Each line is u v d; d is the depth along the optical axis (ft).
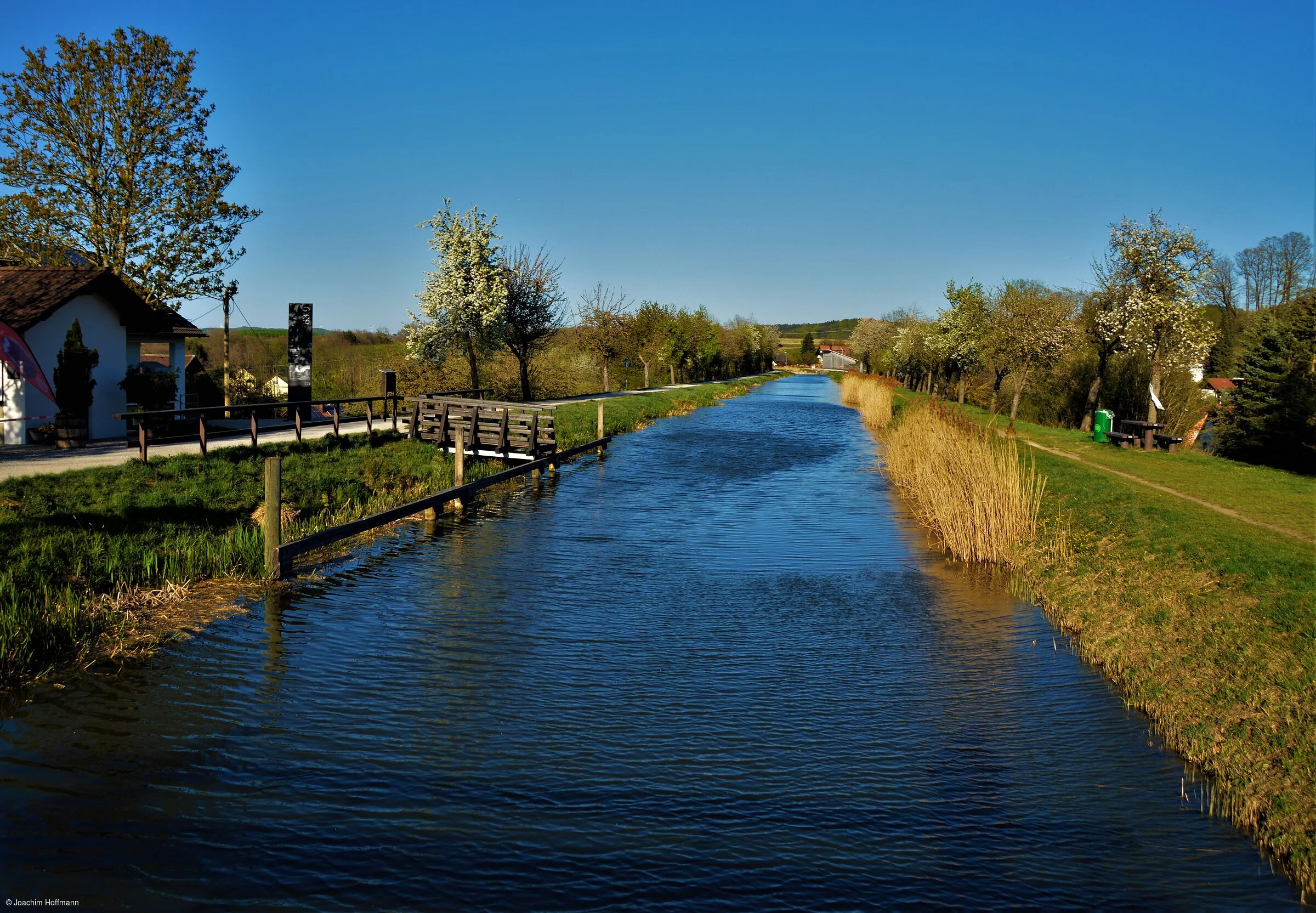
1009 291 131.44
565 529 49.85
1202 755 21.93
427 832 17.94
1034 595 37.99
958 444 57.00
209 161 97.66
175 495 42.80
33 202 89.61
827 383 316.81
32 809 18.38
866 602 36.65
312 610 32.91
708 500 61.57
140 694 24.57
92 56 89.92
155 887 15.90
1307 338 103.24
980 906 16.05
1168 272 90.99
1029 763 21.97
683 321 254.47
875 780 20.85
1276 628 27.53
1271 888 16.89
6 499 38.17
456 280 114.42
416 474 60.08
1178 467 72.02
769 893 16.31
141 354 118.32
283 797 19.16
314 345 190.60
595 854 17.38
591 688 26.18
